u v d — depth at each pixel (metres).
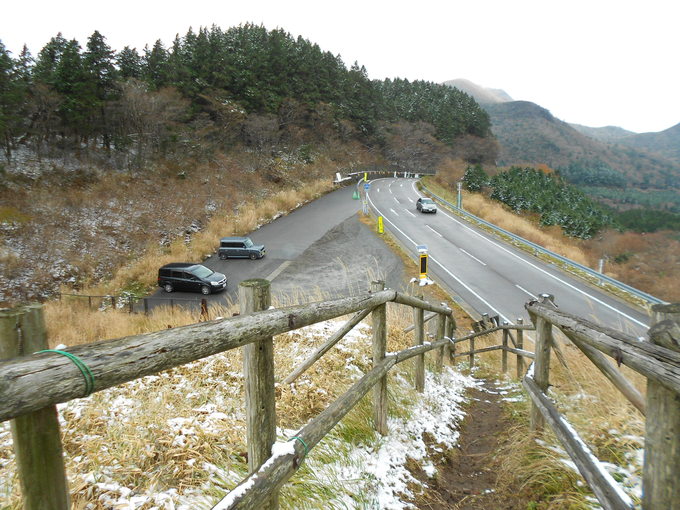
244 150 44.56
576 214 54.00
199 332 1.33
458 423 4.66
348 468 2.93
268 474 1.62
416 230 26.36
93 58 34.56
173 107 34.66
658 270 37.19
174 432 2.83
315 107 54.88
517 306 14.59
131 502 2.10
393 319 8.27
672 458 1.48
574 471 2.77
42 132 31.16
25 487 1.03
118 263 21.27
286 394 3.85
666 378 1.37
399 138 70.31
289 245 23.83
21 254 19.64
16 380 0.83
